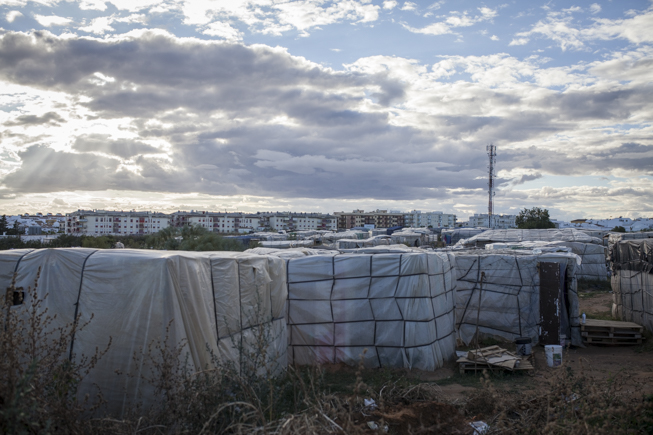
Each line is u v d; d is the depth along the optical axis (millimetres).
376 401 5777
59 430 3510
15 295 5523
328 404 4438
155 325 5289
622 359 9719
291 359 9141
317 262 9320
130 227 105562
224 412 4238
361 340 8867
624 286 13141
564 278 11367
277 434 3652
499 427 4758
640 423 4609
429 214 166750
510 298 11609
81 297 5508
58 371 3920
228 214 128125
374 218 156625
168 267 5363
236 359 6391
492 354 8914
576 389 5227
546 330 10961
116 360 5301
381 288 8938
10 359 3328
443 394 6766
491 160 56594
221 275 6328
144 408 5121
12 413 2977
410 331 8656
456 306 12000
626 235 20625
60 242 33938
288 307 9297
